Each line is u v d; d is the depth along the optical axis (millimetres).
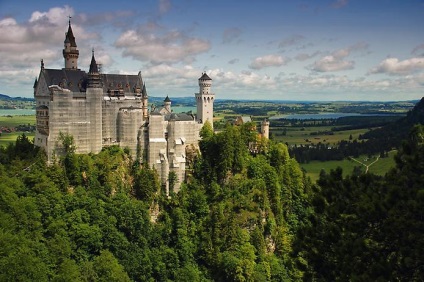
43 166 197750
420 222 63062
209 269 194750
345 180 78188
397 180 70750
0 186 168375
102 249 180250
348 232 72250
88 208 186625
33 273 127875
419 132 79750
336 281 69438
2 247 131750
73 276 142125
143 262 183375
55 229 171000
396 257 65188
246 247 198625
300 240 78562
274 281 195750
